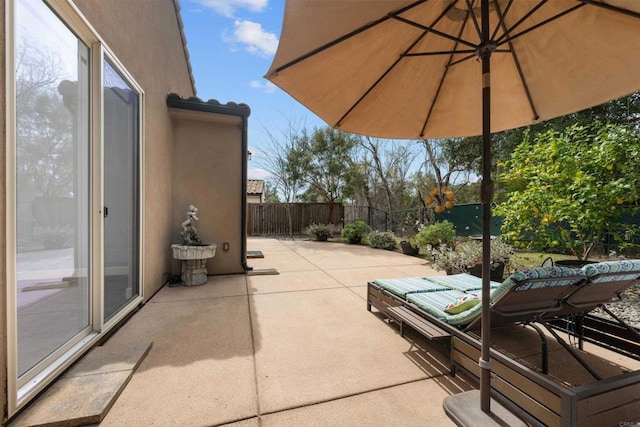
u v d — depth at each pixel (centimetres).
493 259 515
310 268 652
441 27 215
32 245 203
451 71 244
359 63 203
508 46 224
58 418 174
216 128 576
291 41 160
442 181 1342
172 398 203
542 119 253
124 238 342
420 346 283
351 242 1123
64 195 235
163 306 394
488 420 175
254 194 1884
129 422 180
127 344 275
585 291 202
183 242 528
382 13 160
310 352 271
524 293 186
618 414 158
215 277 562
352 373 237
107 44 290
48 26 214
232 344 285
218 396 206
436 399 206
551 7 187
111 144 307
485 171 179
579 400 148
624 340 227
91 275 271
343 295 451
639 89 196
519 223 476
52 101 220
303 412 191
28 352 197
